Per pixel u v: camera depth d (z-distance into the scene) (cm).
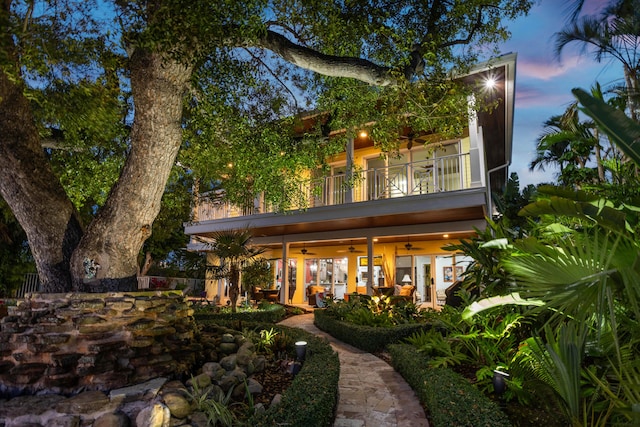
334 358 455
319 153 757
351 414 398
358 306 966
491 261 461
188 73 413
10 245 1191
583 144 697
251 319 979
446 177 1282
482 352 468
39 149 429
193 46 389
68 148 621
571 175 1041
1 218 1107
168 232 1543
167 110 410
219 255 1041
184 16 359
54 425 305
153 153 412
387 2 595
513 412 348
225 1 379
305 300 1717
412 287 1296
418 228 1256
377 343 701
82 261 411
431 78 599
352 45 558
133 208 417
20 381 346
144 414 308
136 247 436
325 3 490
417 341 600
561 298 250
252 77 561
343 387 491
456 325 500
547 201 270
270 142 659
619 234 244
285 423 277
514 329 466
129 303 395
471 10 564
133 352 375
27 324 375
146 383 361
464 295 529
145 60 401
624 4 863
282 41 493
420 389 427
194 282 2072
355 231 1367
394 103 607
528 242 299
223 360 441
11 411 308
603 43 931
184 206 987
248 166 685
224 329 605
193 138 683
